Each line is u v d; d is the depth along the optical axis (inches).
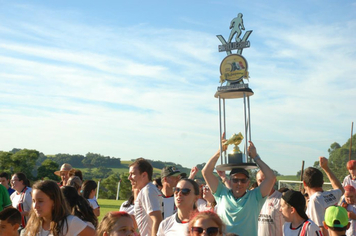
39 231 203.2
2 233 237.6
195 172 316.8
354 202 284.8
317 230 216.8
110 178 2787.9
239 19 273.0
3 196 369.4
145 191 241.8
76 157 5093.5
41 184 199.5
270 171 237.0
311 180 265.0
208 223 164.6
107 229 171.6
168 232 214.8
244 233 226.1
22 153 2864.2
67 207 208.4
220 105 271.1
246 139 255.3
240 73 264.2
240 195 233.8
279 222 265.0
